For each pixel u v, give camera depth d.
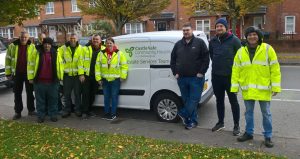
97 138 6.53
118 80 8.09
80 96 8.51
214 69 6.73
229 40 6.59
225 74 6.62
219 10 21.62
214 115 8.42
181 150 5.75
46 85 8.02
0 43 14.91
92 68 8.28
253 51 6.01
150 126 7.64
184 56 6.98
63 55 8.32
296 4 29.92
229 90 6.67
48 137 6.63
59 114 8.89
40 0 8.20
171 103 7.80
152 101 8.02
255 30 5.86
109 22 32.28
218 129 7.14
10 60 8.60
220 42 6.64
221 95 6.93
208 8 21.73
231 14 21.17
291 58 20.81
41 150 5.88
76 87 8.40
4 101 10.95
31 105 8.89
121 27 25.66
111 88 8.14
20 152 5.81
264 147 6.04
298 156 5.59
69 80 8.39
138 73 8.00
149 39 7.80
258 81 5.96
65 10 38.94
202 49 6.92
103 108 9.36
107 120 8.23
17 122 8.09
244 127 7.41
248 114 6.30
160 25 34.34
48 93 8.09
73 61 8.23
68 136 6.69
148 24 34.66
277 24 30.59
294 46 24.05
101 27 31.34
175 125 7.66
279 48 24.36
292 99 9.90
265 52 5.89
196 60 6.95
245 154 5.50
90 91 8.52
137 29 34.97
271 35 30.09
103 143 6.20
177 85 7.61
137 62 7.99
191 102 7.15
